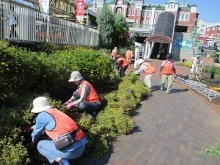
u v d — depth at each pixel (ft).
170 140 19.88
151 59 120.16
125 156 16.37
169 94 38.37
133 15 208.74
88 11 96.22
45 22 40.70
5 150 11.75
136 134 20.18
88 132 16.67
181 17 199.52
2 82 15.89
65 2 78.38
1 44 17.97
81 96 19.97
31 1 51.06
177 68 89.92
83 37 63.62
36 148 14.23
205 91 40.88
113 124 19.61
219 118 27.89
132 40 127.65
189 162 16.67
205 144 19.93
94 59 28.48
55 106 17.01
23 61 17.31
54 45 37.91
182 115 27.43
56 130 12.35
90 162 15.14
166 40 117.80
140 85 34.12
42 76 19.70
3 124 13.19
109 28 95.81
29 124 14.24
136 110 27.04
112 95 25.86
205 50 136.77
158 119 24.82
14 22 32.14
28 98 16.46
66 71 22.72
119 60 42.60
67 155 12.55
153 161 16.19
